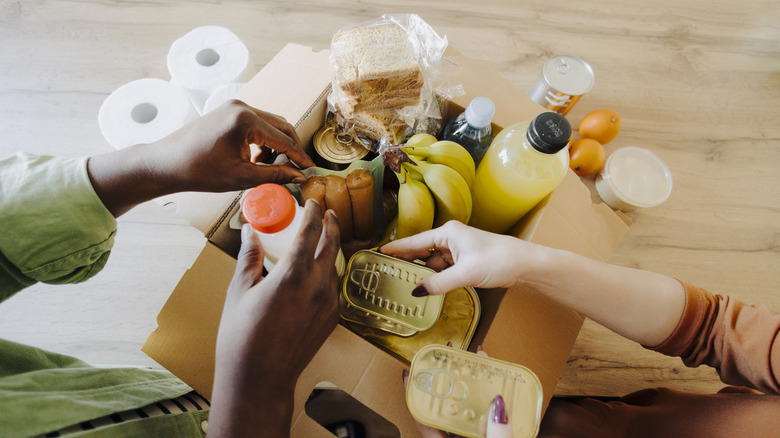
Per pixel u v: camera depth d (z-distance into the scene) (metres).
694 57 1.12
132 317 0.88
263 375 0.34
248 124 0.43
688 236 0.94
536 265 0.46
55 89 1.03
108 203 0.45
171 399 0.53
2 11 1.09
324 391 0.85
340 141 0.66
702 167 1.00
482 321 0.58
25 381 0.40
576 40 1.13
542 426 0.73
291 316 0.35
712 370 0.86
